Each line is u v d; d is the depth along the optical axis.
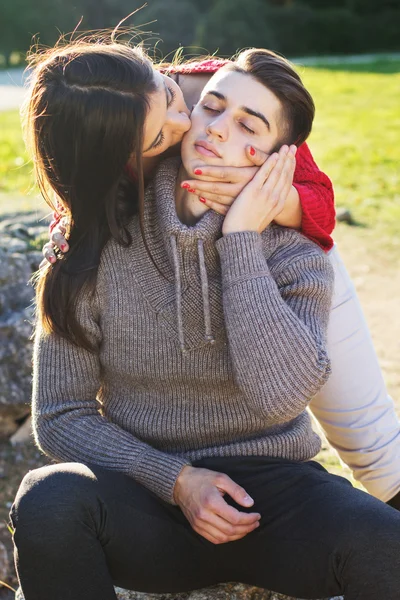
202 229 1.76
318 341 1.70
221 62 2.10
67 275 1.81
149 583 1.72
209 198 1.80
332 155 9.34
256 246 1.75
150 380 1.82
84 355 1.86
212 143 1.79
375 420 2.31
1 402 3.42
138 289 1.81
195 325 1.78
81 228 1.81
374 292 5.19
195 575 1.76
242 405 1.81
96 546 1.57
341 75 17.38
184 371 1.79
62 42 2.01
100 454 1.77
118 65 1.66
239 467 1.77
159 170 1.85
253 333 1.68
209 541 1.73
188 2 21.52
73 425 1.81
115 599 1.57
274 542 1.67
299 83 1.83
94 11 22.00
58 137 1.69
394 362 4.08
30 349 3.43
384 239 6.29
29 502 1.55
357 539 1.55
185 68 2.10
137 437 1.86
